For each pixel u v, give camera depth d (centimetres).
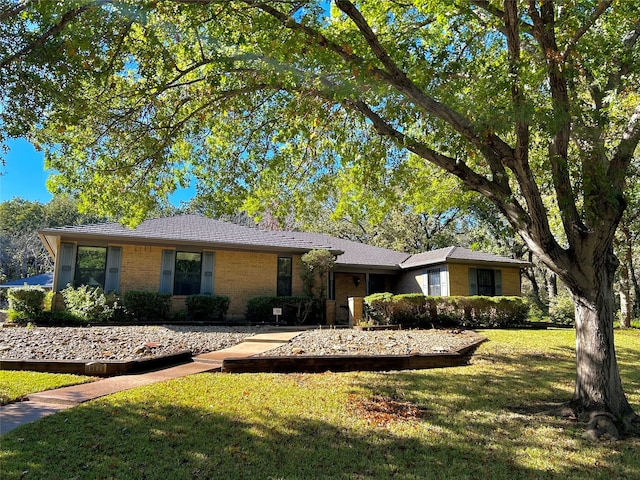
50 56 506
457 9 619
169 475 357
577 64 634
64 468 362
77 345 916
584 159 549
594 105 695
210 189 860
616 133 651
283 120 776
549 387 717
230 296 1700
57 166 745
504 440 471
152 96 661
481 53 684
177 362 830
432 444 453
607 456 432
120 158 771
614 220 532
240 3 607
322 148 875
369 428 495
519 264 2075
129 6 499
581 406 551
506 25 507
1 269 3856
